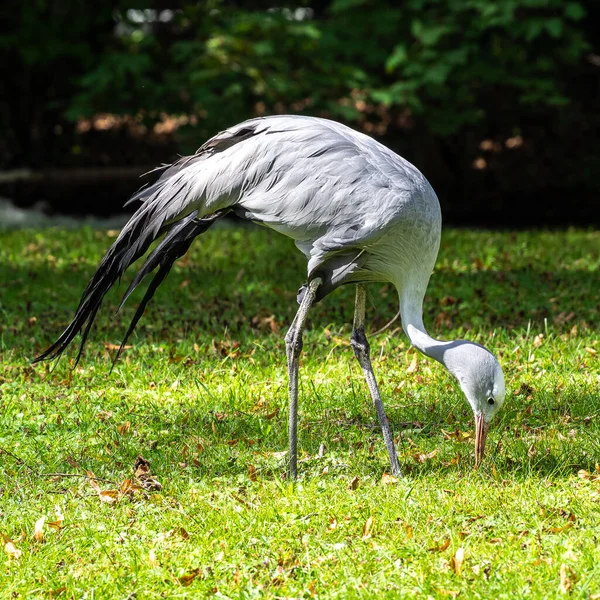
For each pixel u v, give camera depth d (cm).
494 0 2405
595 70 3027
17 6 2814
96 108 2562
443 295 1520
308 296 877
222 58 2423
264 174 871
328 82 2486
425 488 836
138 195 945
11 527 791
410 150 3008
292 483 846
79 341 1312
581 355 1200
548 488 827
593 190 2978
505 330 1312
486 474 860
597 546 717
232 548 747
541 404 1049
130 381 1164
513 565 695
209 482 877
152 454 946
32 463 927
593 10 2934
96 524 793
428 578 681
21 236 2116
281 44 2514
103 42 2930
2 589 695
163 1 3041
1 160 3148
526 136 3130
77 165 3225
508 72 2570
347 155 859
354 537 755
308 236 877
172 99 2589
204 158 914
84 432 1006
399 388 1105
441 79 2367
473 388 828
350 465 901
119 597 683
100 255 1900
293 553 733
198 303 1505
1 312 1462
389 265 873
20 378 1162
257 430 1008
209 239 2033
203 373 1178
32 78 3070
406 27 2597
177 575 708
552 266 1730
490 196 2978
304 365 1204
